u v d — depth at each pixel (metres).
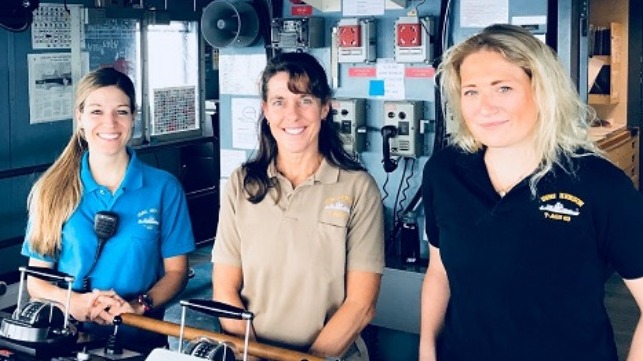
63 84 5.34
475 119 1.81
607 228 1.75
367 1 4.06
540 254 1.79
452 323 1.98
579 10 3.96
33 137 5.19
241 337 2.14
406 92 4.03
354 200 2.22
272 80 2.17
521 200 1.81
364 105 4.13
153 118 5.77
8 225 5.12
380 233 2.25
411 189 4.09
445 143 3.91
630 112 6.94
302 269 2.18
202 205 6.44
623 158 6.39
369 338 4.07
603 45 6.64
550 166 1.79
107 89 2.49
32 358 2.01
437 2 3.92
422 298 2.13
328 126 2.27
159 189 2.59
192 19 5.93
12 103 5.02
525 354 1.83
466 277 1.90
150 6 5.77
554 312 1.79
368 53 4.03
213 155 6.40
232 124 4.54
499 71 1.76
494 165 1.90
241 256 2.26
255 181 2.23
